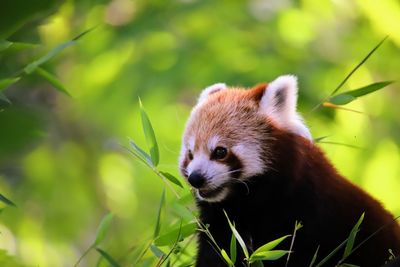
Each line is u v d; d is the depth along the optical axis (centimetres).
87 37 1443
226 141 650
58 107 1449
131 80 1416
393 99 1476
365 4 1362
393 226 665
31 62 507
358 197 656
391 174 1337
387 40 1424
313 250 627
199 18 1488
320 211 627
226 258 541
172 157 1389
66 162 1516
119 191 1545
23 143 264
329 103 662
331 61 1429
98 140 1552
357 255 637
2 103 429
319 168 647
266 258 527
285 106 674
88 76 1441
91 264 1457
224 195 648
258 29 1464
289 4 1481
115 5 1488
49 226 1443
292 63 1398
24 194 1412
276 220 637
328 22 1486
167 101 1400
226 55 1412
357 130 1341
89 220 1509
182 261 688
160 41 1457
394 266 501
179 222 636
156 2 1507
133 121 1412
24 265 452
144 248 664
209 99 704
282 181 638
